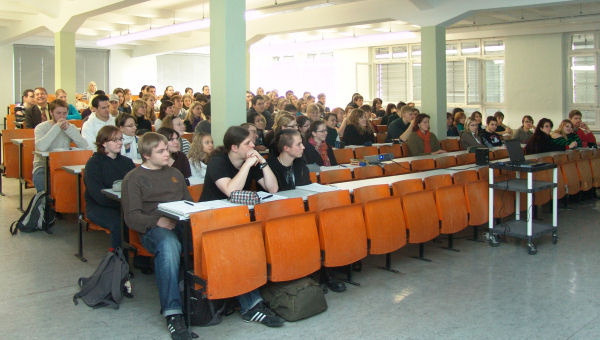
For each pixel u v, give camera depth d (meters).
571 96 13.17
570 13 11.30
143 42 17.11
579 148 7.60
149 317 3.31
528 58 13.58
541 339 3.01
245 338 3.02
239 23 5.38
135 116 7.33
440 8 8.87
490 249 4.90
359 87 17.25
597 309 3.45
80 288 3.73
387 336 3.04
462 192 4.73
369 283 3.96
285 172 4.03
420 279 4.05
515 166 4.79
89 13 9.64
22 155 6.17
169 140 4.49
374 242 3.87
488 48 14.41
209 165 3.65
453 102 15.03
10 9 11.15
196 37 15.38
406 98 16.22
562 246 5.00
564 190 6.12
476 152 5.91
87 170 4.13
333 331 3.11
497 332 3.10
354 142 7.68
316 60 18.78
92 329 3.13
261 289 3.42
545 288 3.85
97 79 18.19
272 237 3.23
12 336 3.02
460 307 3.48
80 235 4.49
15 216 5.96
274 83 20.47
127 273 3.56
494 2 8.27
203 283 2.96
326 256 3.53
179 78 19.97
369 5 9.83
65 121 5.66
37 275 4.09
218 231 2.99
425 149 6.99
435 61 9.01
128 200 3.40
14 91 16.62
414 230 4.20
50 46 17.25
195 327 3.17
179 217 3.05
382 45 16.39
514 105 13.95
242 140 3.57
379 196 4.22
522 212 5.66
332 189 4.05
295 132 3.96
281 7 9.38
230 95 5.36
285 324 3.22
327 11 10.59
